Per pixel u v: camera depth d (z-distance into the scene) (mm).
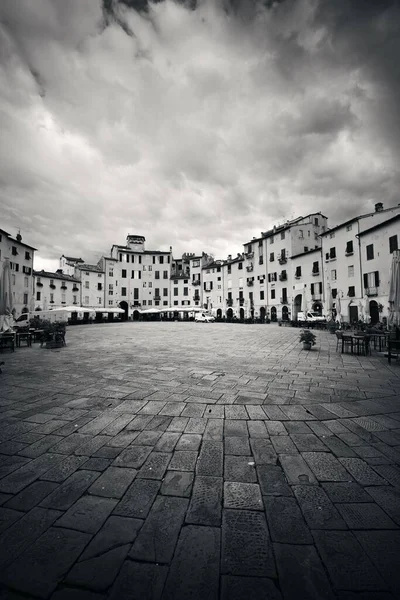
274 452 2979
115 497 2246
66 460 2811
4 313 9422
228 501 2203
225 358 8977
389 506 2141
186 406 4406
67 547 1756
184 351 10719
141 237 62969
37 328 14875
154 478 2508
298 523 1969
